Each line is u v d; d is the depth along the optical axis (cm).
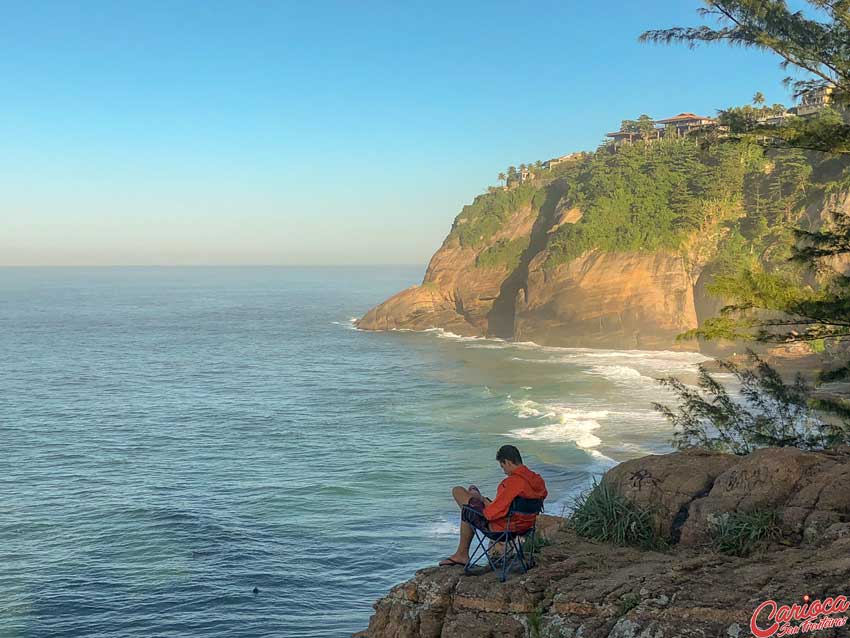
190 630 2311
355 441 4800
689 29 1597
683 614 612
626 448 4234
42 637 2273
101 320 16638
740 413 1820
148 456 4566
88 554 2948
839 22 1559
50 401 6606
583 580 717
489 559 771
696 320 9219
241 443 4869
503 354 9150
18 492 3809
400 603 771
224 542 3036
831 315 1570
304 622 2342
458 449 4462
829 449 977
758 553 756
